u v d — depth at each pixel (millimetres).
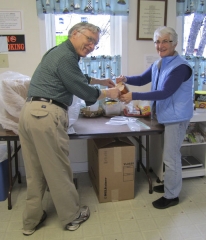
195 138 2494
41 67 1586
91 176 2545
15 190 2396
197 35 2629
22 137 1660
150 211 2051
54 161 1614
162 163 2381
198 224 1890
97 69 2525
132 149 2102
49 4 2293
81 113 2523
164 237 1754
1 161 2145
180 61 1868
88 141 2584
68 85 1559
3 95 1868
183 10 2547
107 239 1740
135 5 2494
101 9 2377
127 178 2166
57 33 2531
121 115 2504
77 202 1854
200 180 2588
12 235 1788
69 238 1751
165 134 2012
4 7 2312
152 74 2186
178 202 2164
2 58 2406
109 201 2188
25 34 2391
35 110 1538
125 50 2557
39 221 1816
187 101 1936
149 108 2436
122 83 1986
